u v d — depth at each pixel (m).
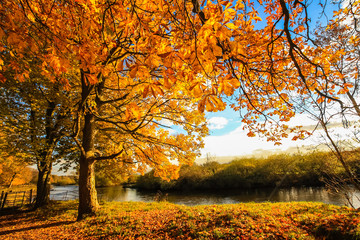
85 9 2.20
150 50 1.61
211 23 1.47
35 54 2.54
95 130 8.76
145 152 8.49
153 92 1.52
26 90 8.58
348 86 3.18
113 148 10.92
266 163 30.69
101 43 2.52
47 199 12.80
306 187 24.05
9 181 31.78
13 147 9.30
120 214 7.88
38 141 9.43
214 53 1.52
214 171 35.06
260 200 19.33
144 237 5.54
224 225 5.87
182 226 6.00
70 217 9.10
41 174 12.72
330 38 4.59
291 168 26.27
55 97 7.72
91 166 8.17
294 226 5.77
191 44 1.66
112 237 5.67
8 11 2.10
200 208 8.81
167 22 2.38
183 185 34.75
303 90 4.30
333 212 6.84
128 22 1.77
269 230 5.34
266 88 4.80
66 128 11.17
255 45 3.69
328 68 3.75
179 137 8.37
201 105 1.50
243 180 30.16
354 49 4.22
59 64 2.43
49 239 5.90
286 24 2.53
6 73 7.26
